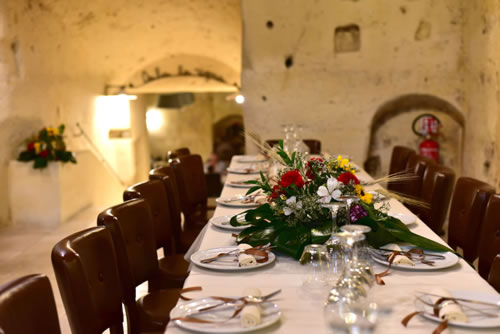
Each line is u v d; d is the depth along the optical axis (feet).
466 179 9.68
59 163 20.22
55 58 23.35
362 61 20.74
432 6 20.11
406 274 6.41
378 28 20.49
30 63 21.12
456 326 4.99
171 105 44.75
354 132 21.06
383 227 7.13
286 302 5.68
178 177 13.12
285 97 21.21
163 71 30.42
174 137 51.70
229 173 14.46
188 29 27.61
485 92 17.53
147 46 28.45
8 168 20.17
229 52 29.25
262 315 5.27
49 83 22.76
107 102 29.89
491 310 5.24
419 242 7.04
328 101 21.04
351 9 20.53
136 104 32.45
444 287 5.99
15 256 16.46
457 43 20.13
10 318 4.78
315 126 21.21
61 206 20.39
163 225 10.25
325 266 5.97
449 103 20.40
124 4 24.67
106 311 6.67
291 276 6.45
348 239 4.80
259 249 7.03
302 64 21.03
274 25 20.98
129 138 30.53
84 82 26.61
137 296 13.02
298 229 7.17
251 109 21.43
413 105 21.15
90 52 27.02
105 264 6.75
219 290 6.05
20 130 20.67
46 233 19.16
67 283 5.88
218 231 8.54
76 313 5.92
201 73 30.60
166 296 8.30
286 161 7.68
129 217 8.30
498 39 16.21
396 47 20.49
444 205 11.02
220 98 52.65
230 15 25.66
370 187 12.10
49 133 20.93
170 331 5.09
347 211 6.32
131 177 31.09
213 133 54.44
